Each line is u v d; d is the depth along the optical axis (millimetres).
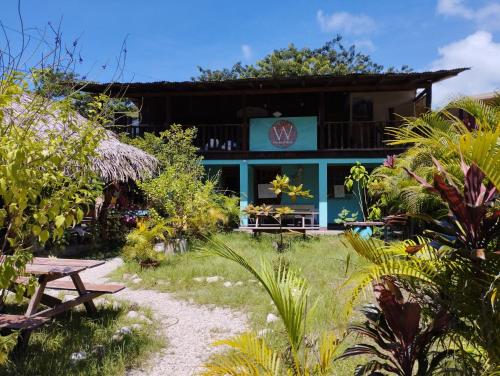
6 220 2963
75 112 3449
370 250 2562
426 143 3289
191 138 13641
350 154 14250
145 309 5590
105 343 4312
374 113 16188
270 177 16672
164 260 8461
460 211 2381
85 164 3330
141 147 13047
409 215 2736
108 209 11656
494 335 2291
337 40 34375
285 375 2699
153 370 3861
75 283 5012
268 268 2473
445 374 2498
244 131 14695
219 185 15555
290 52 32500
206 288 6684
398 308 2477
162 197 10172
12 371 3510
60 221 2953
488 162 2150
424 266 2502
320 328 4227
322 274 7180
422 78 13016
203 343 4539
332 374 3443
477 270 2342
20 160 2646
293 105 16875
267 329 4703
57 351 4012
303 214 14938
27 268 4402
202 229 10125
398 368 2613
